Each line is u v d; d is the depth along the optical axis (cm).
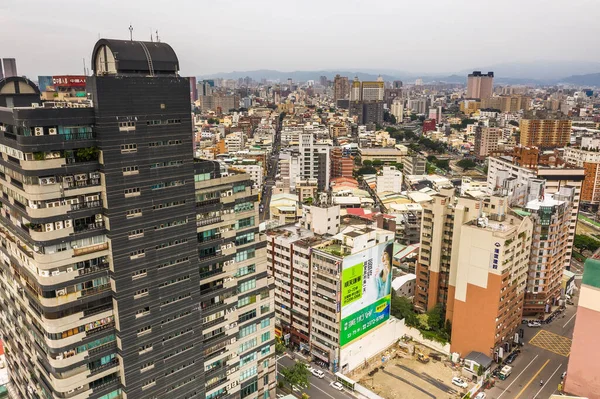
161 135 8650
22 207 8075
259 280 11575
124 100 8075
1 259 10219
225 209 10369
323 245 14525
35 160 7475
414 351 15350
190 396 10194
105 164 8044
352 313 14000
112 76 7881
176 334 9644
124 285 8606
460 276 14338
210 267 10275
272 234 15838
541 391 13238
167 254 9162
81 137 7912
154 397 9475
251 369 11850
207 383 10688
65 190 7838
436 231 16012
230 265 10675
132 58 8256
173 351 9650
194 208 9462
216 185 10081
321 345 14362
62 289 8038
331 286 13588
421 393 13225
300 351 15125
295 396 12900
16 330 10469
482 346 14212
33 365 9700
